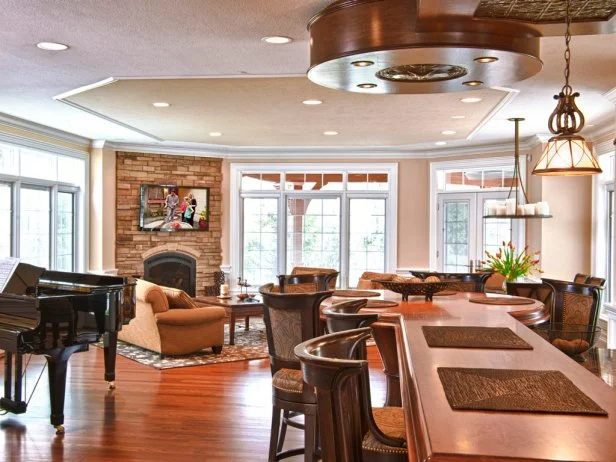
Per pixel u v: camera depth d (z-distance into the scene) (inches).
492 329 117.9
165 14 148.1
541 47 173.0
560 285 186.2
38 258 327.3
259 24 154.7
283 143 394.6
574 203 334.0
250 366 272.4
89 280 240.4
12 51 181.6
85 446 175.2
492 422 62.9
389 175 423.8
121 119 305.1
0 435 184.1
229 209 430.9
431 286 167.5
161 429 189.8
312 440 138.3
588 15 131.8
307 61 188.5
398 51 135.8
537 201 352.2
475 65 147.9
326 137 365.4
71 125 321.4
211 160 424.8
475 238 394.6
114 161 389.7
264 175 433.7
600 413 65.4
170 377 252.1
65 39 169.3
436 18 130.3
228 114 289.9
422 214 420.2
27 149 313.0
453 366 87.0
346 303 126.6
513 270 299.3
